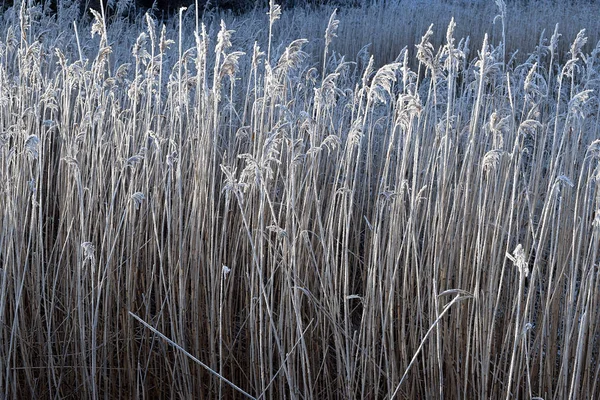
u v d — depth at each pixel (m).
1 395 2.67
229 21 10.06
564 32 10.66
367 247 3.24
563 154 2.95
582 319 2.30
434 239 2.81
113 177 2.86
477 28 10.78
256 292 2.94
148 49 6.22
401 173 2.69
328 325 2.94
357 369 2.99
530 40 10.23
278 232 2.49
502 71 3.83
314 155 2.82
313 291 3.05
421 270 2.86
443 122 2.74
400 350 2.93
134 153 3.26
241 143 3.88
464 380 2.62
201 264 3.09
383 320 2.89
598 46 3.25
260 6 12.06
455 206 2.81
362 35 10.30
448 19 11.23
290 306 2.73
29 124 3.23
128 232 2.99
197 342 2.93
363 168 4.43
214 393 3.02
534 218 3.42
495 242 2.59
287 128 2.96
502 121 2.63
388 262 2.70
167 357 3.01
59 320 3.23
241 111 4.77
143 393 2.88
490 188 2.84
